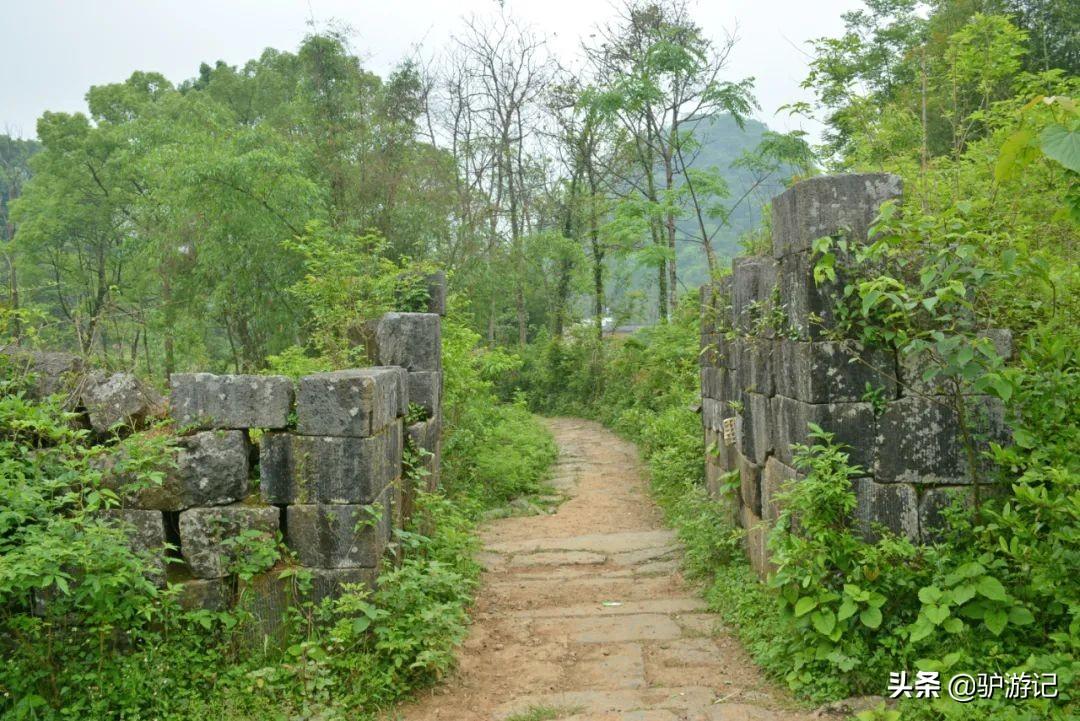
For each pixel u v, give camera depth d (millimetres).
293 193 16797
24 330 5609
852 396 4688
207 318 18625
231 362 18562
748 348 6449
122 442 4645
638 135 20750
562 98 25359
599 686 4664
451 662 4832
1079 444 4402
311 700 4277
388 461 5344
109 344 8766
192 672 4434
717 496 8109
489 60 27766
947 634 4215
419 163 21562
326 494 4770
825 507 4621
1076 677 3719
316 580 4742
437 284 9648
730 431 7281
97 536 4168
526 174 28359
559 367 23422
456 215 23031
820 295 4738
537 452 12344
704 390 9203
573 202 26094
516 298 27938
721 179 18406
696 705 4309
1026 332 4738
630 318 25031
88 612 4371
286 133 20750
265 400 4785
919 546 4535
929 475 4629
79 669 4262
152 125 25359
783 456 5344
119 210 29016
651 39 20531
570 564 7367
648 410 15812
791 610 4773
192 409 4770
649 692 4531
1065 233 5570
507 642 5441
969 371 4281
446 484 9180
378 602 4711
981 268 4316
